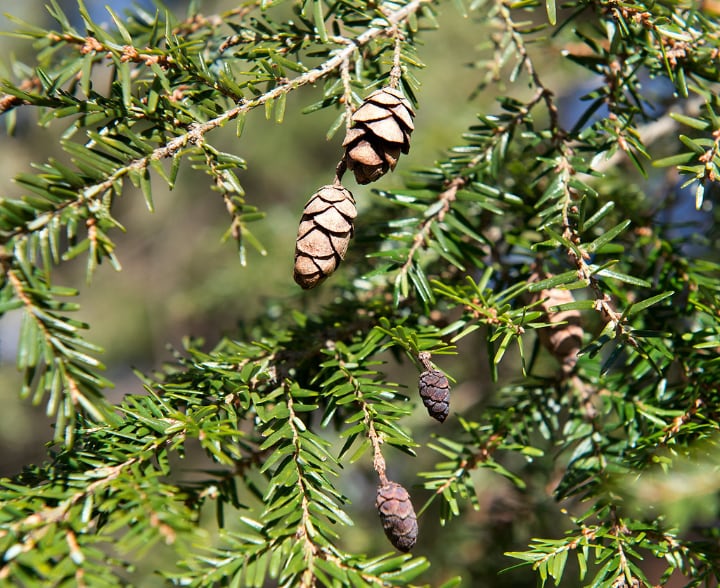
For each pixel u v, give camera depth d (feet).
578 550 1.53
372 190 1.61
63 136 1.51
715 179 1.52
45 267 1.46
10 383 4.49
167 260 5.91
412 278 1.58
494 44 1.77
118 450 1.49
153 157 1.50
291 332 1.62
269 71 1.55
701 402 1.55
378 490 1.49
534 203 1.65
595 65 1.61
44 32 1.51
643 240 1.65
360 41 1.57
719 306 1.58
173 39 1.56
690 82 1.64
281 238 2.53
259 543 1.48
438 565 2.05
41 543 1.44
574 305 1.52
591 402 1.62
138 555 1.43
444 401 1.51
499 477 2.14
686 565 1.53
